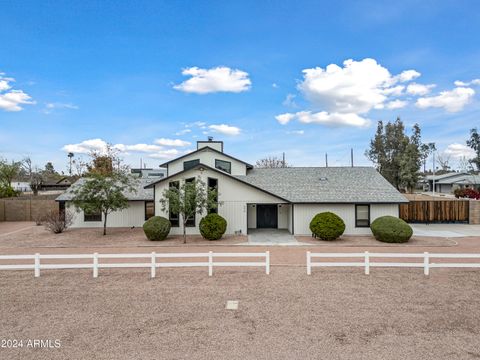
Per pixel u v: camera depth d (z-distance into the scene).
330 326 7.19
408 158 53.09
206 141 26.94
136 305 8.51
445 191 65.06
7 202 29.81
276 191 22.38
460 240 18.73
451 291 9.48
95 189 20.00
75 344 6.46
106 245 17.50
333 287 9.87
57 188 61.38
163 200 18.61
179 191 18.59
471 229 22.95
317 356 5.92
